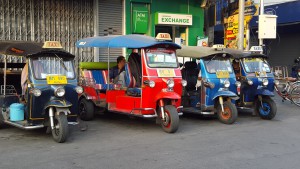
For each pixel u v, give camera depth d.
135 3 13.71
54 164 5.31
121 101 8.41
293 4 17.56
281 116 10.09
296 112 10.84
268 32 12.95
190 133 7.65
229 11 15.12
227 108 8.77
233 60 10.10
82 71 9.62
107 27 13.23
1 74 8.55
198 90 9.49
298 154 6.00
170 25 14.66
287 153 6.05
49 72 6.97
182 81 8.22
